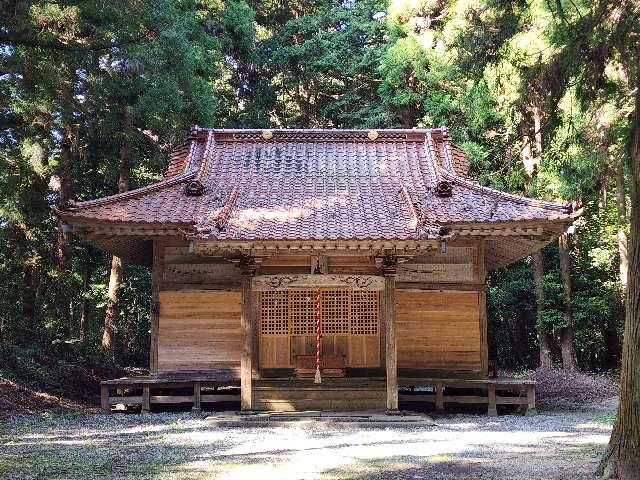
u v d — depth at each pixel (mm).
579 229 24141
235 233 13133
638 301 6449
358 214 14234
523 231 13930
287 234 13062
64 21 16828
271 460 8406
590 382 19656
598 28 7621
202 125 21656
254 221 13836
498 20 10367
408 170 16719
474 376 14953
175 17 19188
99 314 26625
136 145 21547
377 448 9453
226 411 14562
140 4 16828
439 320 15094
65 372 18156
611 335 24750
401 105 27578
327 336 14664
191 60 19641
